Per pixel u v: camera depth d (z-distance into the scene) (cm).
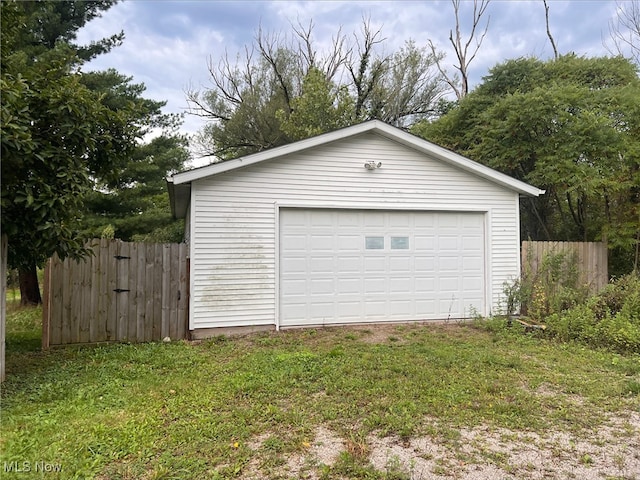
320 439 344
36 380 507
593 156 1059
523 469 299
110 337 731
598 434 357
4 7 629
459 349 645
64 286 709
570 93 1121
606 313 732
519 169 1277
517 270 933
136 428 361
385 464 303
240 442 338
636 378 508
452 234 905
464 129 1459
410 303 877
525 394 447
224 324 770
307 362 564
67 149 534
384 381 483
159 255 760
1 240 500
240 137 2114
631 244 1037
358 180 848
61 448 325
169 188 802
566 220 1291
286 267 815
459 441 340
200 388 470
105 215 1288
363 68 2214
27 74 524
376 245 863
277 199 805
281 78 2158
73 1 1183
